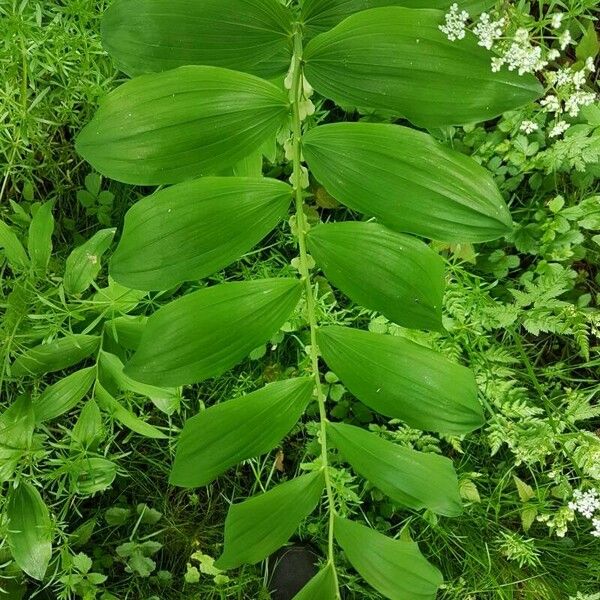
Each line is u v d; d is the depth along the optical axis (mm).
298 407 384
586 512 474
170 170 353
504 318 525
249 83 351
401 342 369
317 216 578
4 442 475
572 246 566
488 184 349
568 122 555
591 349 556
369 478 392
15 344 483
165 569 620
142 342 353
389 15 341
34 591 600
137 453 585
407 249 356
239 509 381
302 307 510
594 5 537
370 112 553
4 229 472
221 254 355
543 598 584
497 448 530
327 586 393
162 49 367
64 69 487
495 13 380
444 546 600
